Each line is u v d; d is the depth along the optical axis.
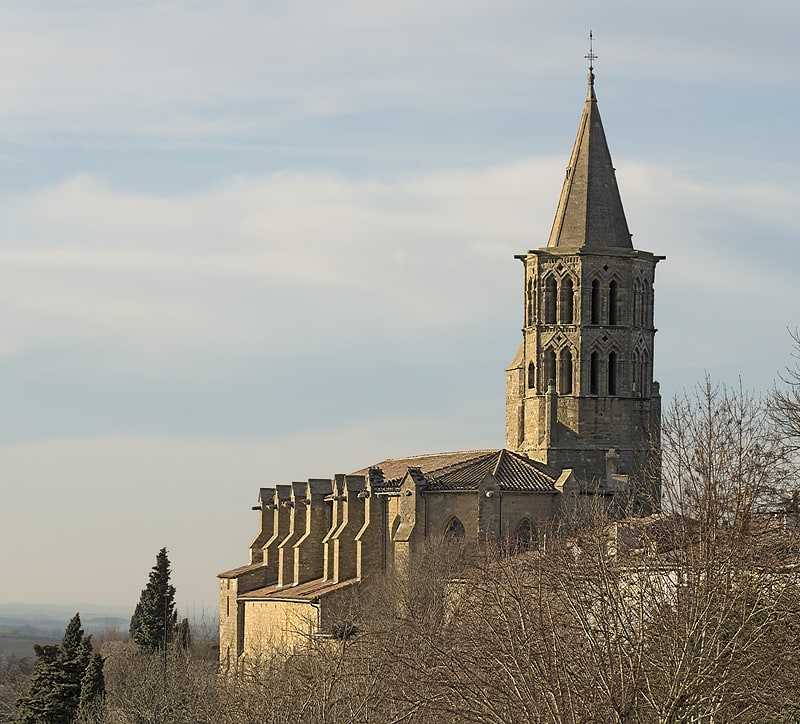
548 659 93.56
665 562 105.19
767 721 99.00
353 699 121.25
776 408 137.38
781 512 111.56
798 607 98.38
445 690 100.56
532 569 120.62
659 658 94.06
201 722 142.88
